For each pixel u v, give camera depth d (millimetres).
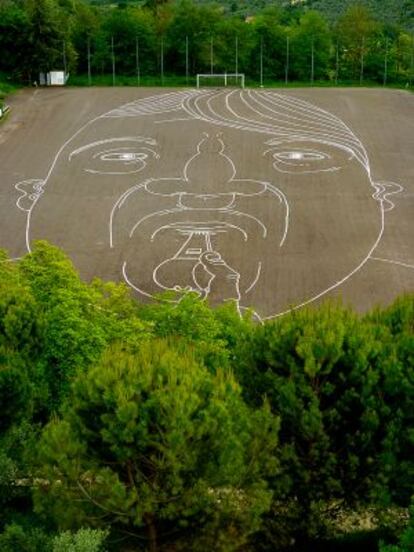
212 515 13367
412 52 69688
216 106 54750
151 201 40531
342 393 14781
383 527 15500
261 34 67562
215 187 41969
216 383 13227
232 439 12781
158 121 51656
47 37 63156
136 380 12703
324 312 15844
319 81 68625
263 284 33281
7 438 16281
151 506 12609
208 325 19891
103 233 37531
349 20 72375
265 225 38062
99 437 13117
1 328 17734
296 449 14703
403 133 50562
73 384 13617
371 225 38312
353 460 14203
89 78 66375
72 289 19953
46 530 15352
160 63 68562
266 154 46250
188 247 36094
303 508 14719
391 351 14914
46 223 38719
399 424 14250
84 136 49406
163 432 12602
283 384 14703
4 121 52625
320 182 42875
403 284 33250
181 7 69438
